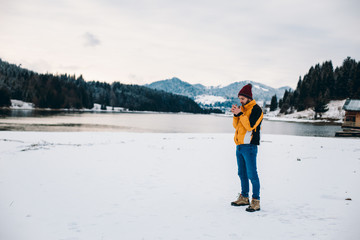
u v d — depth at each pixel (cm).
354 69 10794
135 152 1116
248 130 386
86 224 337
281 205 415
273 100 16262
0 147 1157
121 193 500
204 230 313
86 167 770
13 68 19300
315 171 728
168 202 443
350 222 328
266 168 781
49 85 16138
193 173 706
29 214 374
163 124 6178
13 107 13575
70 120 6097
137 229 319
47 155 977
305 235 288
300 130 4756
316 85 11750
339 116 9488
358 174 681
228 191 521
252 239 281
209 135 2169
